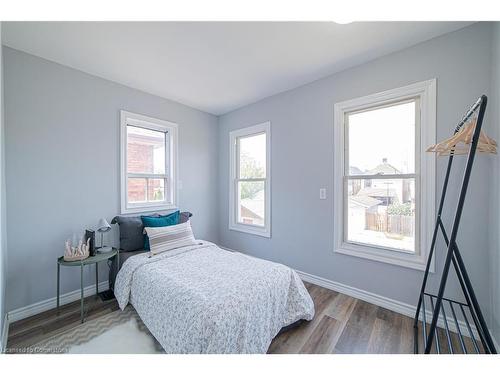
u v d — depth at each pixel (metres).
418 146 1.96
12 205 1.90
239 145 3.53
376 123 2.21
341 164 2.38
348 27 1.69
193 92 2.88
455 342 1.62
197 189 3.47
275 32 1.74
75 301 2.21
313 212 2.61
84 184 2.32
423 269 1.88
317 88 2.55
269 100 3.03
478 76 1.65
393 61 2.03
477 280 1.65
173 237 2.40
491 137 1.58
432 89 1.83
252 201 3.37
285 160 2.87
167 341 1.43
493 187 1.54
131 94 2.70
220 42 1.86
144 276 1.82
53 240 2.12
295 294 1.81
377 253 2.15
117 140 2.57
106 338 1.66
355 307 2.10
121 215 2.59
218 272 1.76
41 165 2.05
